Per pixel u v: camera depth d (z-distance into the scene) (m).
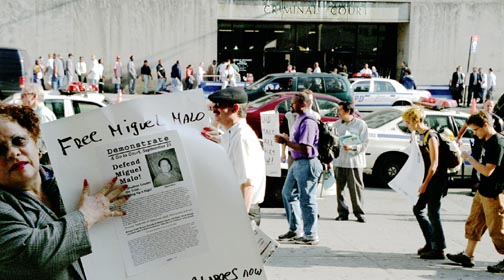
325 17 32.47
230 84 27.25
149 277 2.40
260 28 32.94
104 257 2.36
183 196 2.46
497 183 6.19
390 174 11.61
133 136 2.44
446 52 32.94
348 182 8.60
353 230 8.16
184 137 2.48
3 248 2.14
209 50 31.97
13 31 30.41
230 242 2.50
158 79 29.97
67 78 28.78
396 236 7.89
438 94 31.52
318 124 7.41
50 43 30.73
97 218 2.29
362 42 33.50
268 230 7.91
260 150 4.39
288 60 33.31
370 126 11.77
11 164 2.30
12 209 2.22
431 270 6.46
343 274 6.23
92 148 2.39
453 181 12.43
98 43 31.12
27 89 6.66
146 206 2.42
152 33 31.50
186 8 31.61
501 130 9.62
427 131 6.65
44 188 2.51
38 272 2.16
